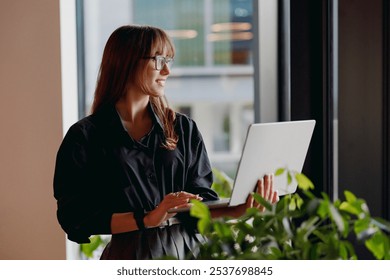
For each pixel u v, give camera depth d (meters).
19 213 3.57
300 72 3.00
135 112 2.46
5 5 3.49
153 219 2.25
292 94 3.01
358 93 2.65
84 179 2.36
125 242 2.33
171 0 4.64
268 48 3.24
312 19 2.98
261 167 2.21
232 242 1.60
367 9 2.61
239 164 2.14
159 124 2.44
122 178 2.36
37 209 3.56
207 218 1.56
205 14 4.69
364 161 2.67
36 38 3.49
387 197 2.64
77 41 3.78
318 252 1.54
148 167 2.40
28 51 3.50
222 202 2.31
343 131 2.69
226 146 4.76
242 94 4.75
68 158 2.37
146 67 2.39
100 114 2.42
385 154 2.63
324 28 2.93
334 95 2.91
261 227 1.54
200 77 4.75
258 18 3.25
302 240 1.52
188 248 2.38
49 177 3.54
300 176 1.73
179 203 2.22
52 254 3.57
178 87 4.77
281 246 1.76
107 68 2.44
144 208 2.38
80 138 2.38
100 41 4.21
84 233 2.33
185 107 4.78
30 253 3.58
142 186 2.38
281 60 3.25
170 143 2.44
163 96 2.53
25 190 3.56
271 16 3.24
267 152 2.20
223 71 4.74
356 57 2.65
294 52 3.00
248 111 4.75
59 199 2.38
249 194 2.24
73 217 2.33
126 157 2.37
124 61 2.41
